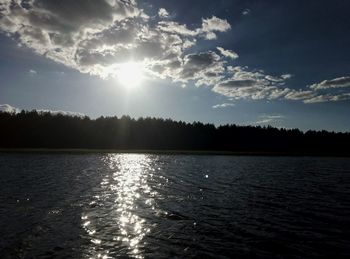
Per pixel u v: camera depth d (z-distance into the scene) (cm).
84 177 4725
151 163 8106
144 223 2214
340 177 5734
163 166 7319
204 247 1767
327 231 2136
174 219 2352
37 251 1630
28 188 3519
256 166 8031
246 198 3338
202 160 10025
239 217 2473
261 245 1831
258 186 4312
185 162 8844
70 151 12838
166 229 2088
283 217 2506
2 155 9481
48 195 3130
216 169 6875
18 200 2828
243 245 1823
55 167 6119
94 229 2031
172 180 4759
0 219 2175
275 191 3875
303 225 2277
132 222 2231
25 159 8019
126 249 1700
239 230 2112
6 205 2608
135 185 4112
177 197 3300
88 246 1723
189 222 2280
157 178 4969
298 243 1881
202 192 3681
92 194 3294
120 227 2098
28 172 5106
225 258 1622
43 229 1989
